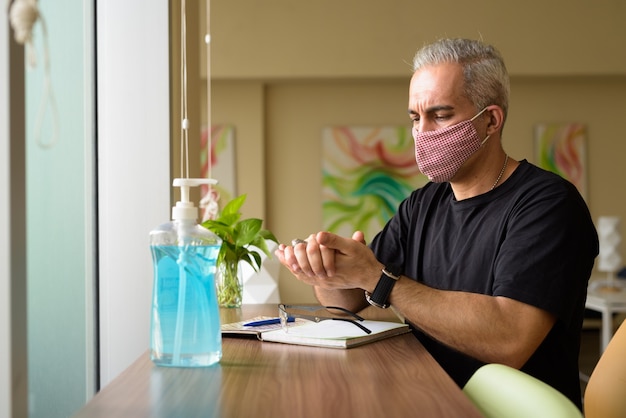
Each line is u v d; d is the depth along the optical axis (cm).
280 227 662
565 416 88
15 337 85
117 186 205
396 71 621
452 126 173
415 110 179
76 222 196
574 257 159
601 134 668
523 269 154
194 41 287
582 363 534
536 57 623
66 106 189
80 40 200
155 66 207
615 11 623
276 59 619
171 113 210
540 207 163
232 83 645
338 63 621
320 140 664
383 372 113
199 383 106
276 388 102
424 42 622
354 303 184
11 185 85
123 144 206
